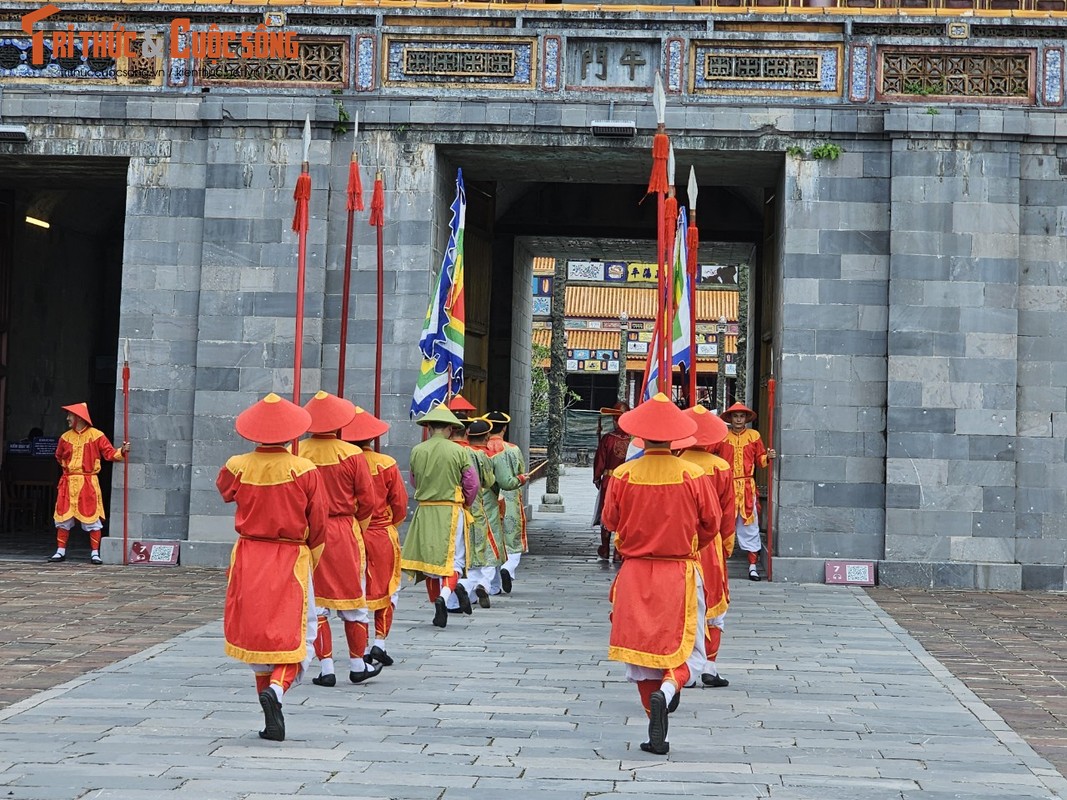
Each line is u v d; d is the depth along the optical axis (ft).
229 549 52.54
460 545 39.99
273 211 53.06
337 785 21.15
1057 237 51.55
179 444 53.36
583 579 51.65
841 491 51.49
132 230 53.78
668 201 29.91
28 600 42.70
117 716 26.08
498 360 71.05
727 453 52.03
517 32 52.75
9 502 67.56
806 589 49.57
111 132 53.98
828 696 29.71
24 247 67.97
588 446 189.78
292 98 52.95
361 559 30.30
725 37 52.37
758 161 54.13
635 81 52.70
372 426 32.60
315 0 53.47
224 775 21.62
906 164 51.42
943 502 50.88
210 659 32.55
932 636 39.27
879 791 21.47
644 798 20.74
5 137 53.67
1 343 62.75
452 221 45.60
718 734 25.66
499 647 35.50
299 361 31.37
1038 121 51.26
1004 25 51.65
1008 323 50.96
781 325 52.54
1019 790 21.63
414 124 52.75
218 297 53.06
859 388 51.67
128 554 53.01
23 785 20.68
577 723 26.32
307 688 29.76
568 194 70.79
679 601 24.89
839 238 51.90
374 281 52.65
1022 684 31.91
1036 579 50.42
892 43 51.98
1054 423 51.29
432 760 23.00
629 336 191.11
